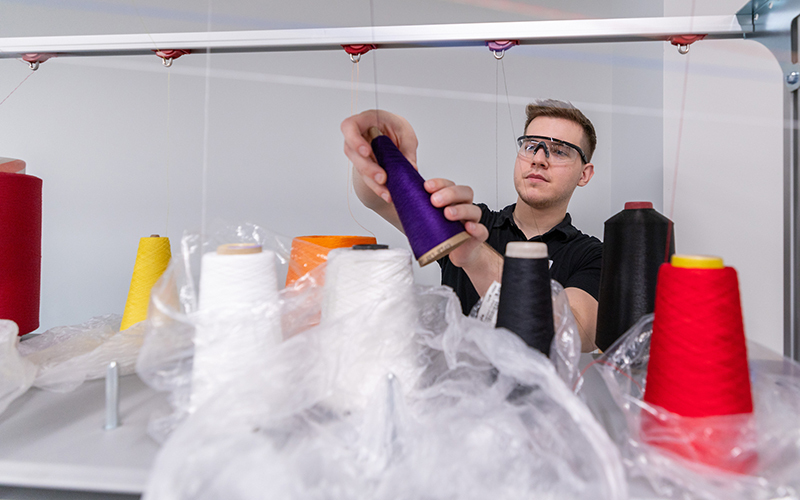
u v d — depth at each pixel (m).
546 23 0.69
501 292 0.48
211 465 0.32
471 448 0.34
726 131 1.10
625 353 0.51
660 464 0.35
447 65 1.91
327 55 1.92
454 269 1.50
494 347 0.42
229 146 1.94
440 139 1.93
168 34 0.74
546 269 0.47
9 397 0.50
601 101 1.88
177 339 0.44
